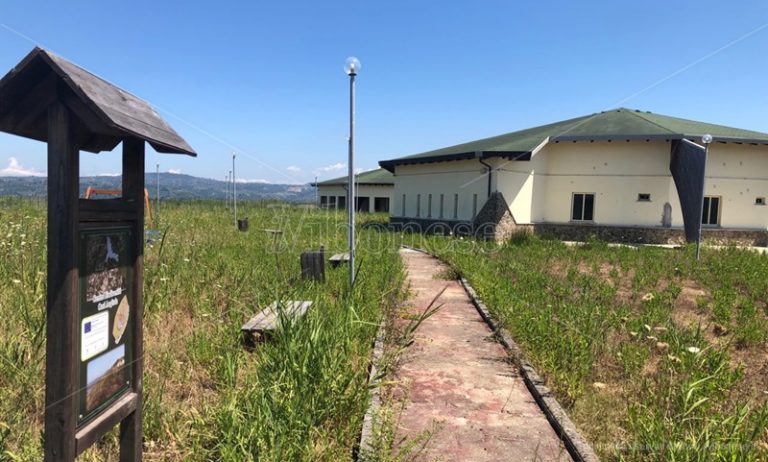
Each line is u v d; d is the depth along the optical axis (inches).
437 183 802.2
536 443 129.4
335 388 130.0
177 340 180.9
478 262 420.8
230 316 207.2
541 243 602.9
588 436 132.1
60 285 77.5
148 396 132.3
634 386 163.3
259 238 513.0
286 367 135.6
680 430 126.1
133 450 102.0
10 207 620.1
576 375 163.9
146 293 221.9
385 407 136.6
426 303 293.1
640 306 283.9
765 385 171.0
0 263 240.4
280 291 221.9
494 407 150.8
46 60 72.5
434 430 134.0
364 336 193.0
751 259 467.8
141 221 101.0
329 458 109.3
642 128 701.9
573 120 861.8
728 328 234.1
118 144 102.7
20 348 148.4
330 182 1605.6
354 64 253.9
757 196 708.7
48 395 78.6
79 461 107.1
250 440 104.9
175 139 100.0
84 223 82.8
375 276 310.8
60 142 76.6
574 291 314.8
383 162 924.6
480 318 259.1
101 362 88.8
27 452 105.5
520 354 190.4
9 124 80.4
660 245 652.7
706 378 144.1
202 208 1135.0
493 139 968.9
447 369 182.5
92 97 75.9
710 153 696.4
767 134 795.4
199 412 129.6
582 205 722.2
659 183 687.1
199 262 316.8
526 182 692.7
